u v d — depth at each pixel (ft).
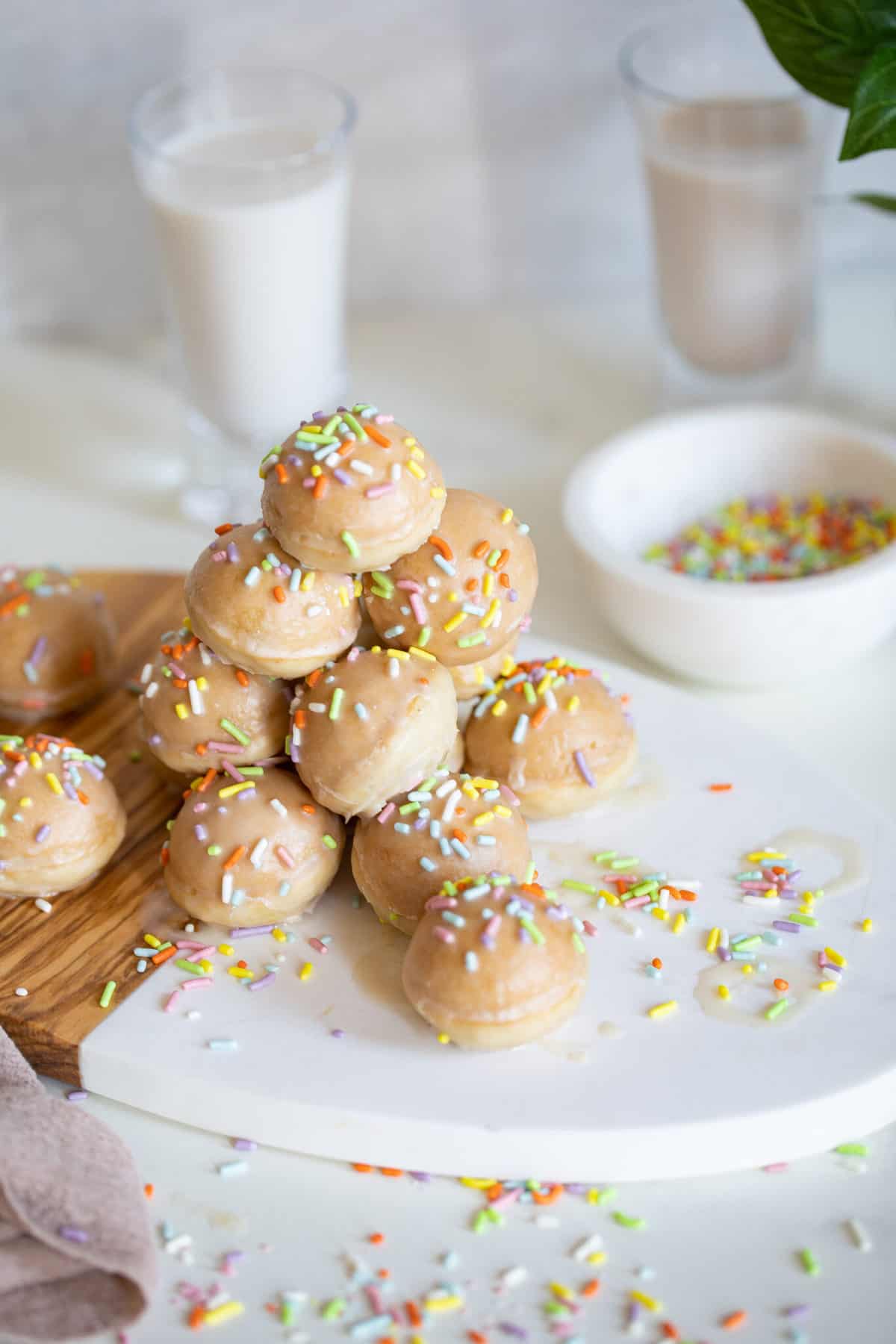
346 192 2.07
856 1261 1.42
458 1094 1.47
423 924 1.50
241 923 1.57
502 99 2.28
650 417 2.26
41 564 2.07
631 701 1.78
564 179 2.35
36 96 2.26
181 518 2.15
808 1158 1.48
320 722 1.55
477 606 1.57
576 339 2.40
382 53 2.25
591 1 2.21
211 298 2.03
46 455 2.25
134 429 2.30
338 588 1.56
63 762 1.62
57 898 1.62
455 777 1.58
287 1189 1.47
